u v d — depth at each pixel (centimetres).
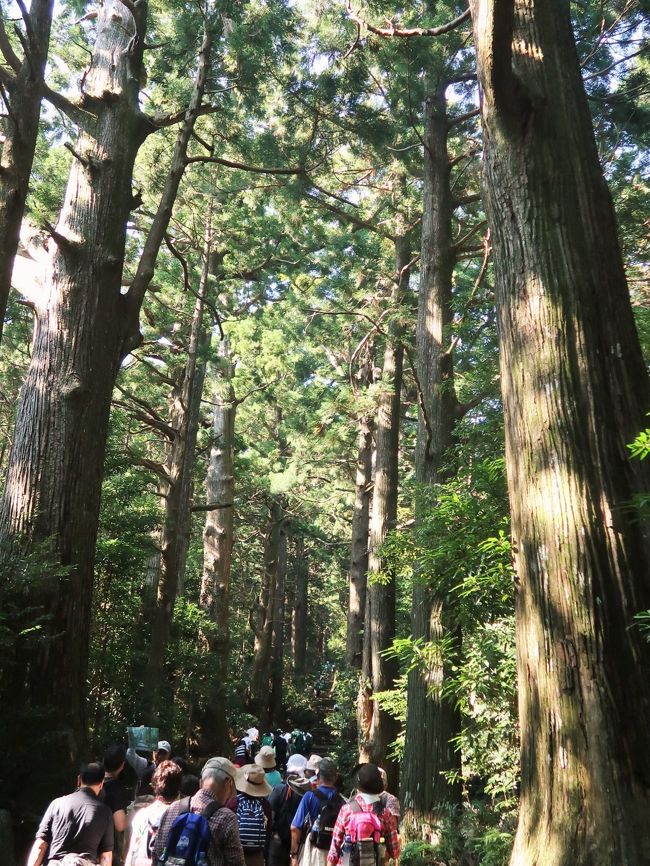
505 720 691
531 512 420
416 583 834
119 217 974
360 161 1716
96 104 1012
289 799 555
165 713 1321
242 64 1120
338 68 1169
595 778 360
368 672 1537
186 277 1239
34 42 689
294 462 2278
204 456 2684
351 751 1870
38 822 676
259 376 2219
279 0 1083
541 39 502
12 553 809
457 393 1072
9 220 669
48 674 776
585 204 470
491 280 1455
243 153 1311
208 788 384
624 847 343
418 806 882
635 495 394
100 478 902
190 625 1770
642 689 376
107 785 509
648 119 1093
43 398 875
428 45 1024
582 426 420
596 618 383
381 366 2150
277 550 2748
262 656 2595
